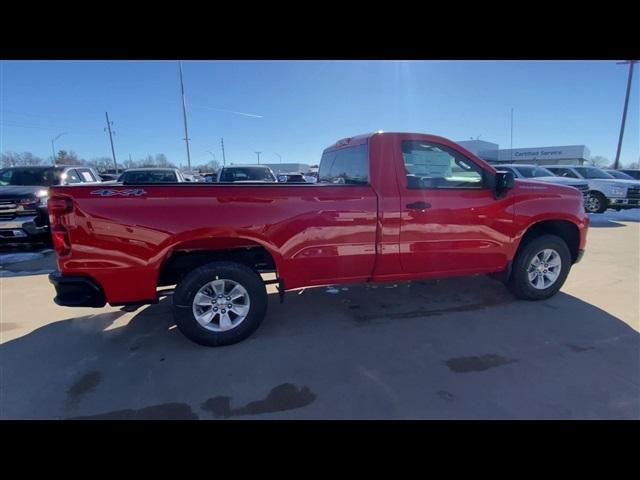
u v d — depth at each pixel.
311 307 4.27
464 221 3.81
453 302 4.38
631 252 7.03
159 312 4.18
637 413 2.36
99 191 2.93
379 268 3.65
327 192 3.39
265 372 2.89
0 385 2.75
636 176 22.16
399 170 3.60
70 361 3.10
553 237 4.26
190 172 24.52
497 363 2.98
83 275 2.97
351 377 2.80
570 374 2.81
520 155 54.72
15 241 7.21
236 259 3.52
